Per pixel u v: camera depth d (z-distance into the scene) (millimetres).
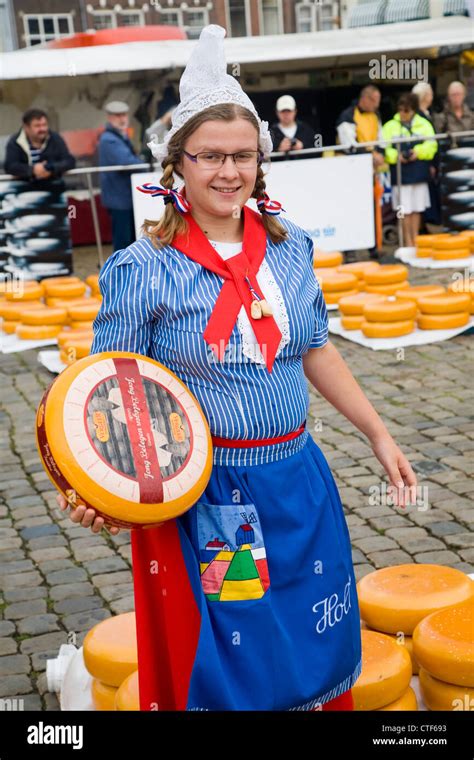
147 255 2199
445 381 6441
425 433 5520
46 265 10086
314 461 2342
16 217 9914
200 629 2168
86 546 4383
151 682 2311
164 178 2240
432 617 2799
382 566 3957
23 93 12766
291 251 2336
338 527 2355
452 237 10352
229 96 2172
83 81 12930
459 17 11852
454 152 11008
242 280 2199
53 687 3195
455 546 4090
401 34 11359
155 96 12836
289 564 2221
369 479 4922
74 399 2078
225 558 2184
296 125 10781
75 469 2016
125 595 3893
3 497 5059
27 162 9781
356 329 7805
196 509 2207
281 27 13312
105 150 10000
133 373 2150
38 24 13555
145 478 2055
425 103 11094
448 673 2600
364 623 3051
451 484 4758
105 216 13875
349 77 13227
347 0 13047
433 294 7773
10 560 4289
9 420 6305
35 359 7723
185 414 2160
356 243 10516
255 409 2193
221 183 2188
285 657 2193
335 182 10297
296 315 2258
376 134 11047
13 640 3594
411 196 11180
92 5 13359
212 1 13320
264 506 2201
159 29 11664
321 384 2508
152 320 2223
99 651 2859
